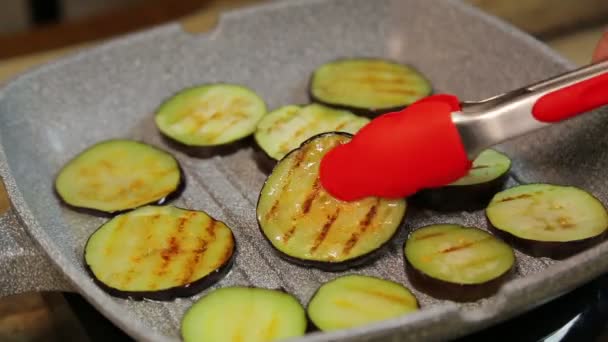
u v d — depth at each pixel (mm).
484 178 495
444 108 425
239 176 530
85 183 518
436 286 444
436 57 596
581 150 515
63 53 671
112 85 566
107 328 450
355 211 467
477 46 574
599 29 694
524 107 419
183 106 562
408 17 606
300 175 479
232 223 498
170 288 452
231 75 593
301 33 602
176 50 578
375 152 434
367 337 369
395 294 442
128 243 475
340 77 582
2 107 524
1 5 1017
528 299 396
